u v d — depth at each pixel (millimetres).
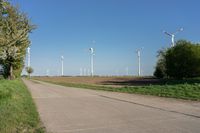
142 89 31375
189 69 59781
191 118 12922
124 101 20594
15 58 47281
